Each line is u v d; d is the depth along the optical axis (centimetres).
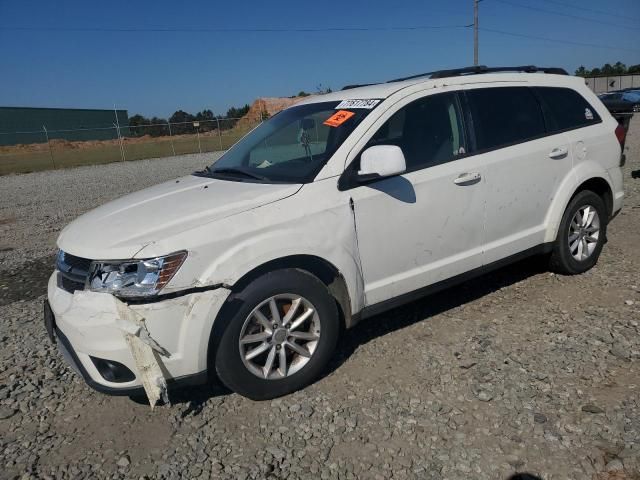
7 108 5375
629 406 288
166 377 290
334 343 338
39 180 2034
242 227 301
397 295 365
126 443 294
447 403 305
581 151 458
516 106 428
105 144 4544
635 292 434
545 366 335
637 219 656
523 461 255
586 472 245
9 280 612
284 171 361
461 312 425
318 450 276
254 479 259
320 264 332
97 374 295
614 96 3114
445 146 383
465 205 385
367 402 314
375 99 374
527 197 423
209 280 287
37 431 310
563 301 430
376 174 331
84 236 316
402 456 266
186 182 404
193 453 281
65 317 293
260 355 323
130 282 282
